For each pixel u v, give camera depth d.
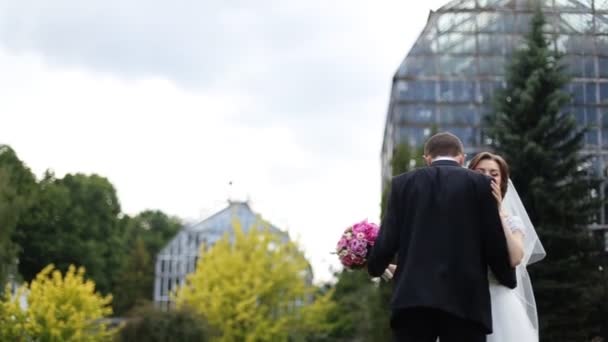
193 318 21.75
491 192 3.51
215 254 29.20
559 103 20.45
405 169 20.67
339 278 32.03
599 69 27.45
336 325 29.86
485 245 3.48
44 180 49.22
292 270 28.52
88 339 23.05
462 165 3.79
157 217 66.12
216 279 28.31
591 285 18.78
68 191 47.53
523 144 20.02
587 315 18.38
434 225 3.47
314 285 29.28
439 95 28.89
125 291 51.28
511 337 3.95
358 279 27.42
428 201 3.52
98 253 48.31
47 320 22.36
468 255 3.43
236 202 47.41
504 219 3.92
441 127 28.66
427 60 29.16
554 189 19.58
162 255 46.28
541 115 20.56
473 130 28.56
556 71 21.09
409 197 3.57
